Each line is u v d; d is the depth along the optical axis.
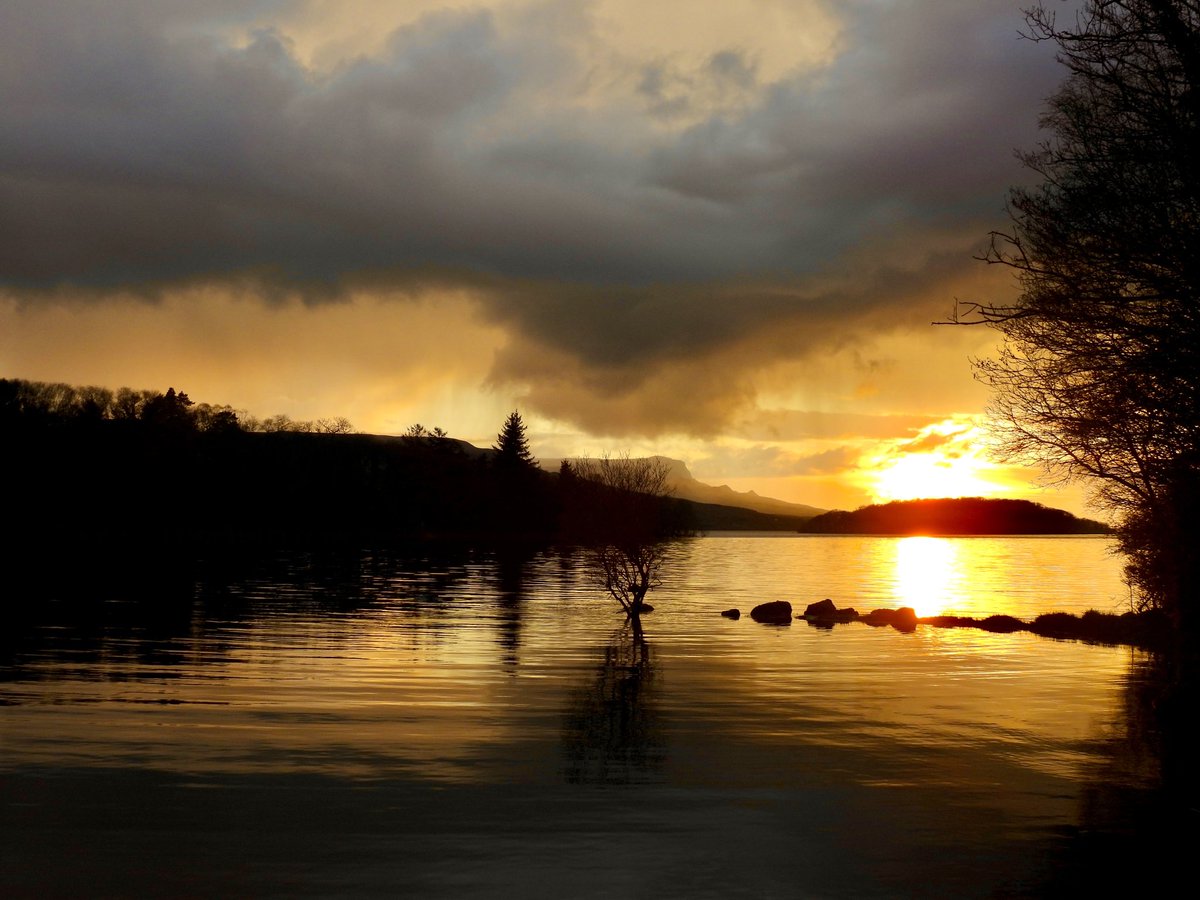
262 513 118.81
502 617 28.92
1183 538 16.09
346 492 121.69
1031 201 12.52
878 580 57.56
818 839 8.24
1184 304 11.05
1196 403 11.53
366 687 15.83
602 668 18.48
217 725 12.57
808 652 21.58
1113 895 7.02
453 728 12.62
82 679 16.25
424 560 67.19
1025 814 9.05
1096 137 11.62
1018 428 16.38
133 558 61.81
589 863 7.54
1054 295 11.91
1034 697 15.75
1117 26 11.33
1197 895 7.04
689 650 21.59
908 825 8.66
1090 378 12.67
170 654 19.52
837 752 11.58
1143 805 9.38
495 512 119.19
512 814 8.83
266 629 24.42
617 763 10.88
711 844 8.06
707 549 123.31
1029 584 54.97
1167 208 11.12
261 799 9.18
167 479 110.56
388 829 8.31
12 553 63.06
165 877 7.12
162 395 118.12
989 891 7.07
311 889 6.91
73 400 115.50
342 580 45.25
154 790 9.43
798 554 107.75
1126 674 18.58
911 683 17.17
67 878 7.09
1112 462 16.47
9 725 12.41
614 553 30.28
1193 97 10.73
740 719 13.55
